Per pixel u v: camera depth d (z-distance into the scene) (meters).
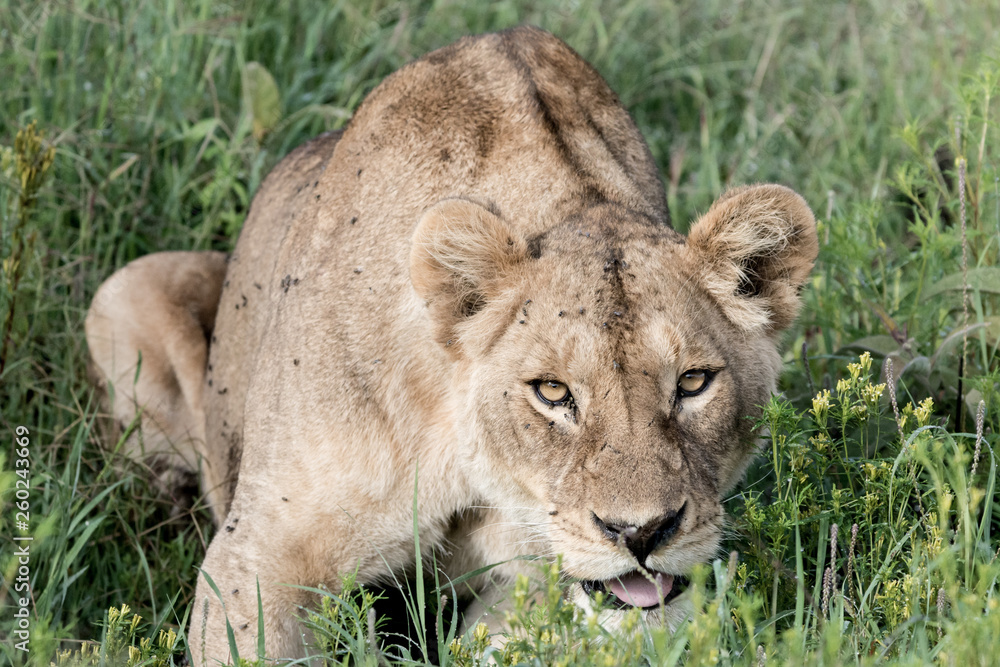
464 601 7.45
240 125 11.17
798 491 6.33
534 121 6.89
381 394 6.52
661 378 5.90
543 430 6.05
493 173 6.81
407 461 6.57
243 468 7.00
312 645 6.62
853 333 8.70
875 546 6.15
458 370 6.47
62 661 5.71
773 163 12.23
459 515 6.86
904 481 6.16
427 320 6.38
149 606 7.62
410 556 6.84
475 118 6.94
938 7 13.48
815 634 5.68
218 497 8.44
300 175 8.15
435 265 6.22
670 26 14.34
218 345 8.55
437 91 7.11
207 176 11.14
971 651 4.62
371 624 5.91
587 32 13.91
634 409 5.83
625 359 5.86
